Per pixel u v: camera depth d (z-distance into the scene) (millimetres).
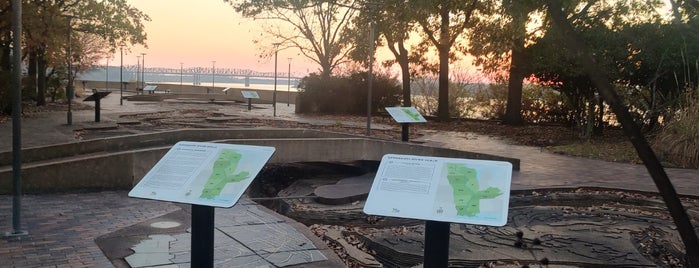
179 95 45188
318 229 8125
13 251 6227
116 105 33719
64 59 29312
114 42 34000
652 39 18531
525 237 7844
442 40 28125
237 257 6273
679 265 7078
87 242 6641
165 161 5102
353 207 9719
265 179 12578
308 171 13289
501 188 4230
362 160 13938
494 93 30734
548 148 18109
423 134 21984
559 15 3592
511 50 24984
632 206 10047
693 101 16219
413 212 4125
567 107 25594
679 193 10820
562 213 9328
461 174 4434
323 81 33312
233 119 24469
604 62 17234
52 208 8250
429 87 32688
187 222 7672
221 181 4676
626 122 3322
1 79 21844
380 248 7398
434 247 4297
